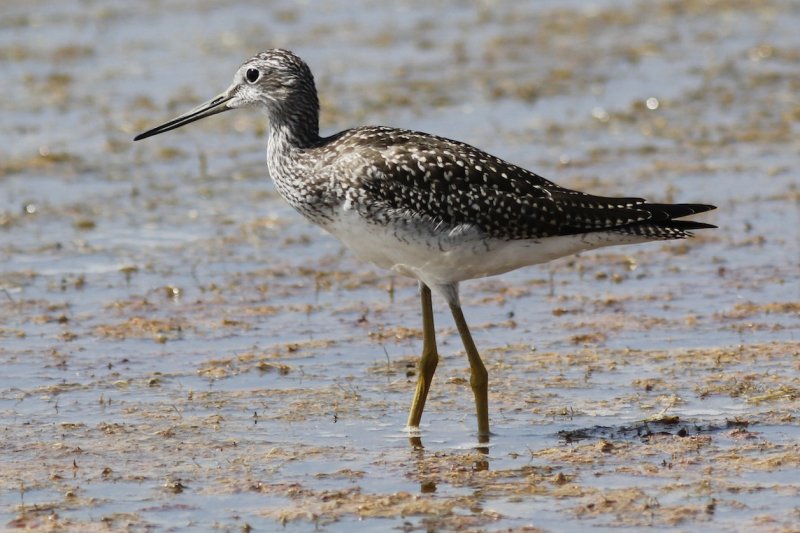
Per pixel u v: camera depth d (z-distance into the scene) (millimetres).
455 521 9906
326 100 24281
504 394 12711
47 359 13812
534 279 16422
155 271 16750
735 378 12883
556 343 14156
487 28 29766
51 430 11859
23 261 17094
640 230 11695
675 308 15141
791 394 12391
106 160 21312
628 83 25500
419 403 11961
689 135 22359
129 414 12289
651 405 12297
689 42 28422
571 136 22438
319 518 9992
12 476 10836
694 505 10039
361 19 30578
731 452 11078
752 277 16125
